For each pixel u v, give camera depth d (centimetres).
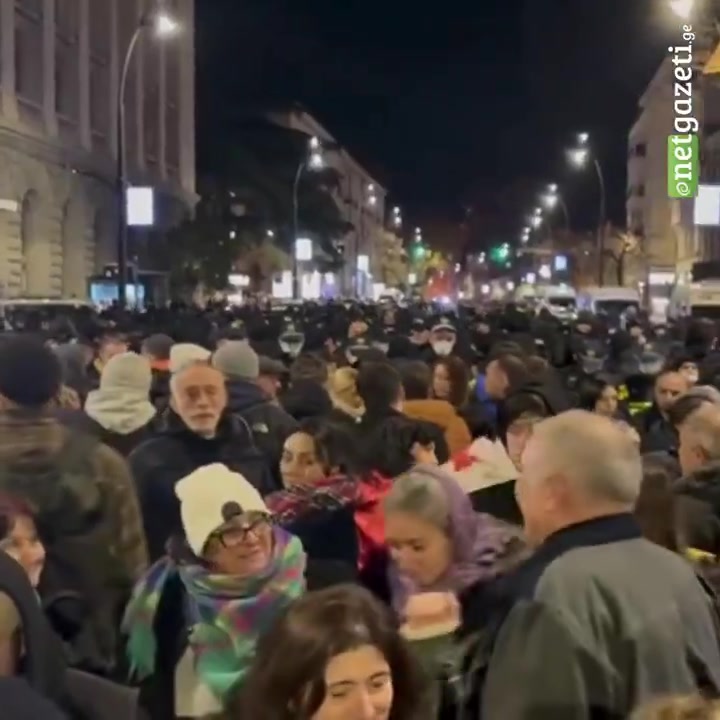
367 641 130
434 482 189
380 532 236
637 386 521
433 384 446
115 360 331
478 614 170
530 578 162
